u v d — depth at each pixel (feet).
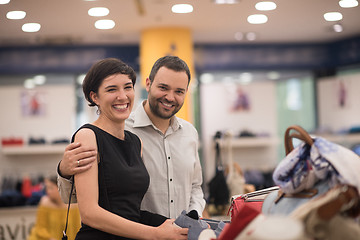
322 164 5.68
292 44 27.22
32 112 25.73
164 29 21.07
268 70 27.32
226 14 18.57
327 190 5.78
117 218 6.33
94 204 6.36
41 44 24.50
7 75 25.39
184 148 8.69
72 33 21.66
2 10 16.31
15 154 25.07
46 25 19.47
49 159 25.22
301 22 20.29
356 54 25.43
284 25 21.08
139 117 8.49
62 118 25.91
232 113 28.09
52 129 25.85
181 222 6.89
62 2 15.84
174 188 8.47
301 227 4.90
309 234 5.41
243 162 27.94
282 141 28.35
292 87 28.66
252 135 27.61
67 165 6.40
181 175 8.54
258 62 27.04
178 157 8.55
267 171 27.48
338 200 5.35
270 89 28.43
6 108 25.63
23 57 25.25
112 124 6.91
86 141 6.52
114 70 6.78
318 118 28.45
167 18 19.34
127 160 6.89
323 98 28.09
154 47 21.12
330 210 5.36
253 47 26.99
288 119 28.60
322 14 18.58
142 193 6.97
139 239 6.48
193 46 26.58
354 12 18.15
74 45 25.31
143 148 8.41
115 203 6.61
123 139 7.06
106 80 6.76
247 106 28.19
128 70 6.94
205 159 27.55
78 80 26.02
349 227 5.34
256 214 5.51
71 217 12.05
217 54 26.78
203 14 18.57
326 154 5.66
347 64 26.22
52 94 25.91
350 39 25.58
